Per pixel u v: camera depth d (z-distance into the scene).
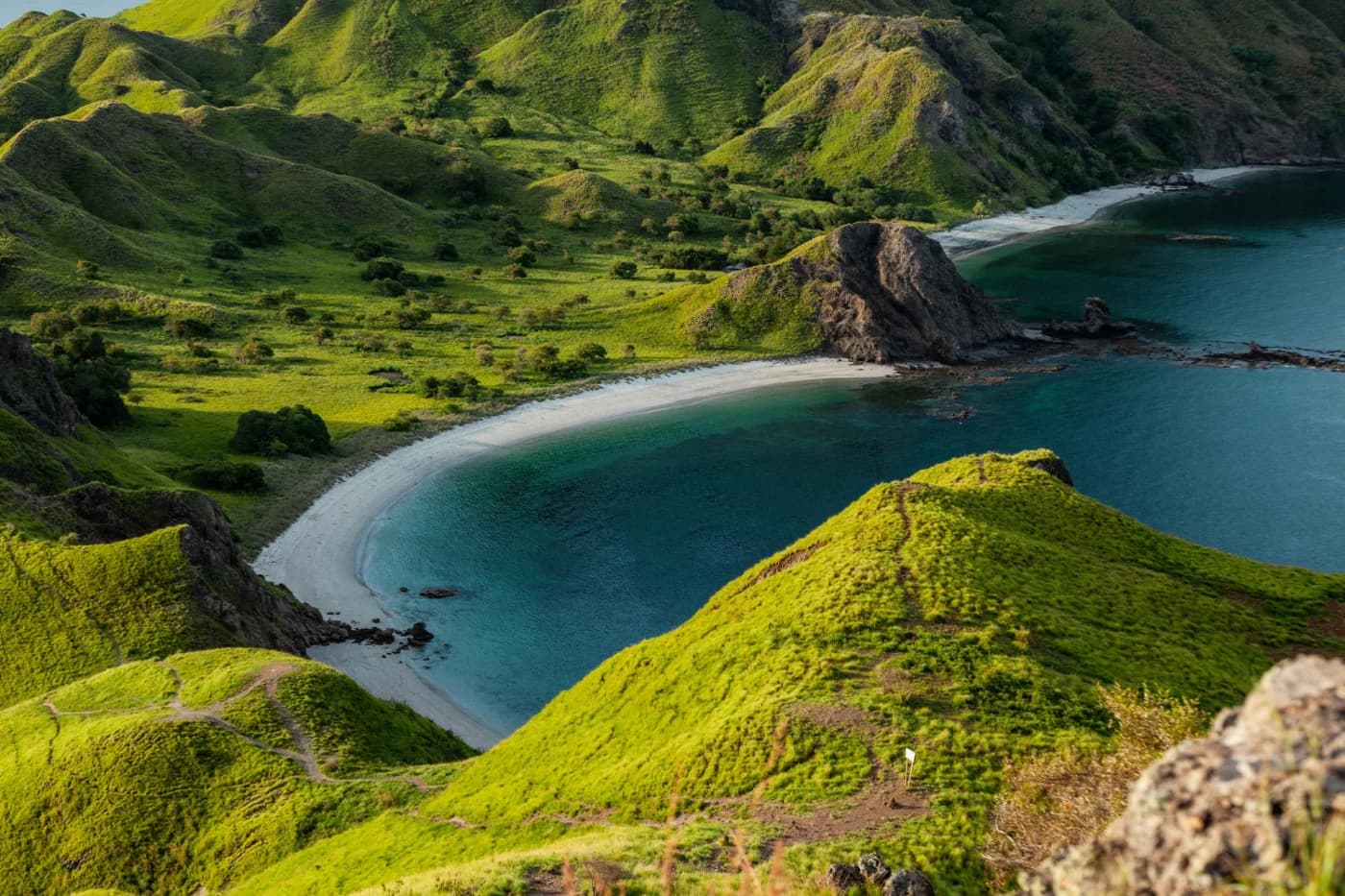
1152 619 51.91
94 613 72.62
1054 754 34.53
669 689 48.53
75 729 59.12
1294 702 10.12
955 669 42.22
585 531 111.19
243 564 88.69
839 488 121.12
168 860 50.47
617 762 44.41
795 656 45.09
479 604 95.62
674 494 120.62
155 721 58.16
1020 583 51.91
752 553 105.44
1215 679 45.09
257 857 48.72
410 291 198.75
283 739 58.00
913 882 26.72
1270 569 62.31
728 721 41.12
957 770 35.03
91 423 121.88
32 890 50.66
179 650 70.25
